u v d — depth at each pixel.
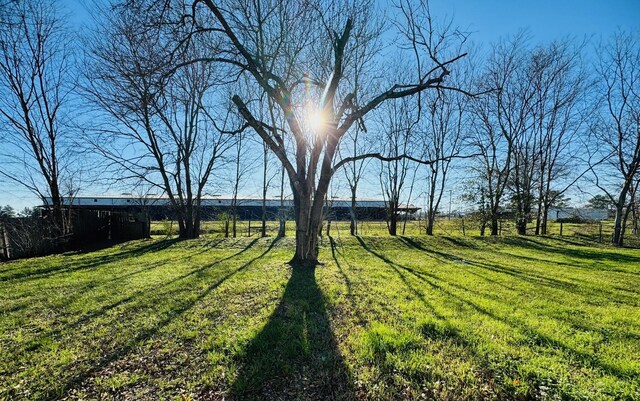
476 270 8.18
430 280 6.78
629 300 5.41
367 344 3.35
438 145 20.19
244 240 15.48
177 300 5.13
